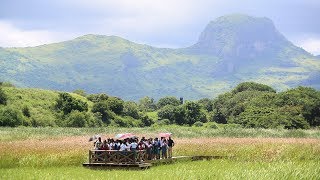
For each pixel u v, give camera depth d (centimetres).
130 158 3869
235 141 5409
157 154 4334
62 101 14800
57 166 3897
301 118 13050
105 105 15888
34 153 3972
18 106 13475
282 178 2328
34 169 3456
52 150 4172
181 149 5031
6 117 11825
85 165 3922
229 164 3956
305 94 15475
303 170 2502
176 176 2586
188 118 17300
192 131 9138
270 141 5234
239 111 17975
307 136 8238
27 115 13275
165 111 17800
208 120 18375
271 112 14038
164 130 9706
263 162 3975
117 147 3975
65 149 4284
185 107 17525
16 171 3156
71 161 4034
